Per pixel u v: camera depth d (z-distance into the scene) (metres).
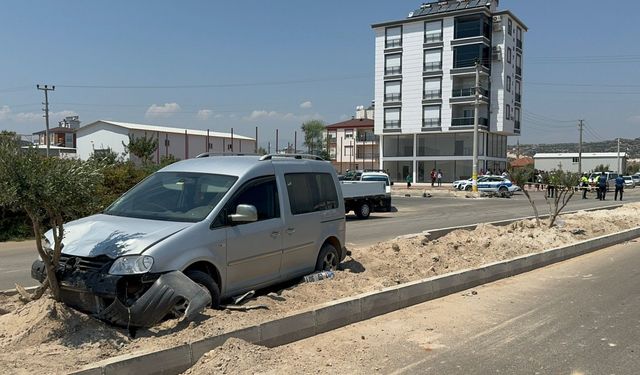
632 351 5.14
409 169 64.62
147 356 4.09
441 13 59.66
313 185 7.25
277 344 5.09
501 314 6.39
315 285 6.64
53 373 3.86
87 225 5.54
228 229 5.70
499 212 24.31
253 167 6.35
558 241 11.66
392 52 63.50
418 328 5.80
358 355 4.93
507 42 60.31
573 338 5.51
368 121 92.12
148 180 6.58
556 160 90.12
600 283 8.16
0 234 14.24
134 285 4.83
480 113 59.16
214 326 4.87
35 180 4.35
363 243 13.09
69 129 87.94
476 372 4.60
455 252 10.11
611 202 31.45
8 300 5.88
